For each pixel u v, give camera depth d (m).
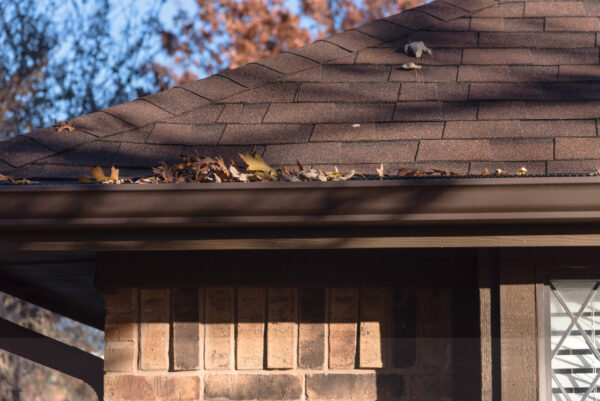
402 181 2.90
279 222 2.97
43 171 3.48
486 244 3.07
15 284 5.42
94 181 3.28
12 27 14.91
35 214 2.98
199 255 3.60
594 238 3.05
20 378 12.09
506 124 3.67
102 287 3.58
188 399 3.52
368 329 3.55
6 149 3.65
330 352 3.54
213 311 3.57
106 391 3.52
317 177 3.24
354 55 4.47
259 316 3.57
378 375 3.53
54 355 4.42
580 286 3.39
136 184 2.95
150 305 3.58
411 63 4.25
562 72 4.13
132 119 3.92
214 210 2.96
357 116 3.86
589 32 4.53
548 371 3.31
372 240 3.09
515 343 3.31
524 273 3.35
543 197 2.89
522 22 4.72
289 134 3.75
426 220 2.93
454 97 3.95
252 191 2.95
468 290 3.56
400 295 3.58
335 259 3.59
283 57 4.48
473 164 3.41
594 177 2.87
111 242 3.14
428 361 3.53
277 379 3.53
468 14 4.86
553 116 3.71
